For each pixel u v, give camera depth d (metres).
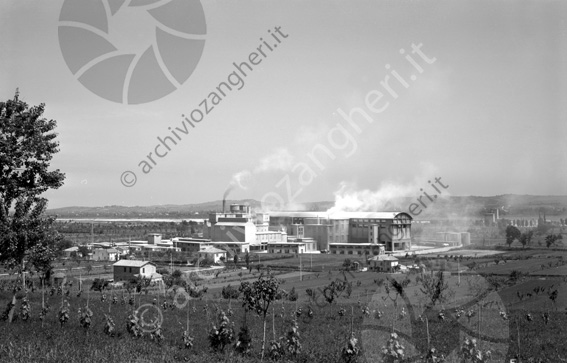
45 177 57.34
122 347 48.22
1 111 55.81
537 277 107.50
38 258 57.38
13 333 51.56
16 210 56.00
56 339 49.66
